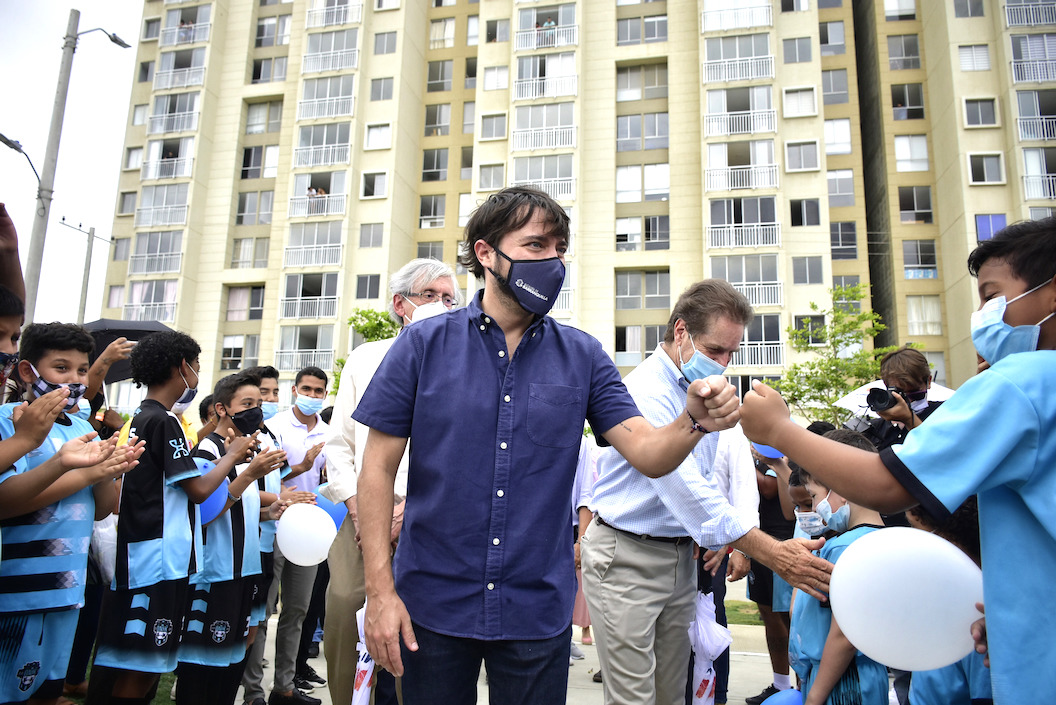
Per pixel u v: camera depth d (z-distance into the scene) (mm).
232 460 3973
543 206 2230
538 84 33031
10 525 3014
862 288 26250
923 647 2135
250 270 35469
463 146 36531
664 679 3354
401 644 2113
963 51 30359
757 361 29078
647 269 31828
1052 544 1640
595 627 3324
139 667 3355
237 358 35156
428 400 2162
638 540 3248
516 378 2199
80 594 3197
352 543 3592
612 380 2322
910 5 33156
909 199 31641
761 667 6457
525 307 2182
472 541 2082
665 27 33656
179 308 34719
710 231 30422
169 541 3586
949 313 30094
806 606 3182
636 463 2109
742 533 2979
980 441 1633
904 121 32250
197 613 3910
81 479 2973
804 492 4277
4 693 2922
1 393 3070
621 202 32469
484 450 2125
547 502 2135
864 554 2221
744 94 31312
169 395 4012
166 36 38062
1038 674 1599
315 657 6484
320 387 6266
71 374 3449
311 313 33562
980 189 29250
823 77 32688
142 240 35844
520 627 2055
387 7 36469
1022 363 1695
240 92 37375
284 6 38438
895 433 4047
